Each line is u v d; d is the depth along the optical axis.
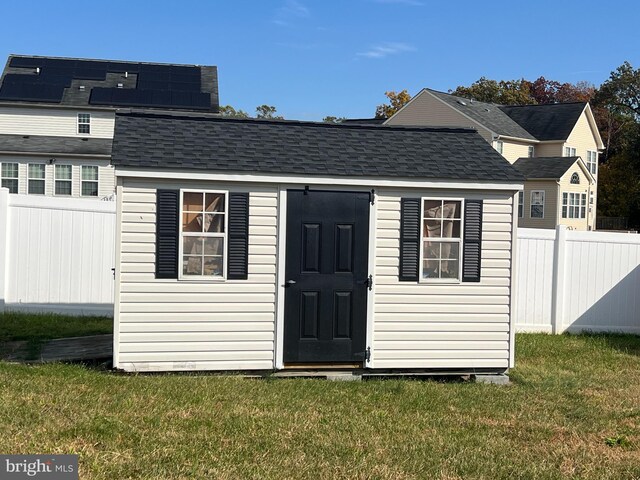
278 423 6.75
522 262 13.12
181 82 36.09
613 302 13.39
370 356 9.14
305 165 8.88
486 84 61.03
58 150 30.28
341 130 10.28
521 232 13.09
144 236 8.56
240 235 8.80
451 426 7.11
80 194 30.47
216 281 8.77
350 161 9.17
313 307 9.01
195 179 8.58
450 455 6.16
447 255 9.37
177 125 9.68
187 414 6.88
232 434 6.36
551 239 13.20
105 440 5.94
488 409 7.84
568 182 37.06
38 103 32.41
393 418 7.25
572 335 13.10
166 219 8.59
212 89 36.31
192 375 8.69
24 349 9.59
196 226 8.75
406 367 9.24
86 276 12.27
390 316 9.19
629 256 13.41
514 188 9.26
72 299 12.26
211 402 7.36
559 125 40.47
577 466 6.07
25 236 12.13
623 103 57.94
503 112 43.16
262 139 9.59
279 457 5.84
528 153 40.03
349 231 9.05
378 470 5.66
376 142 9.97
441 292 9.30
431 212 9.29
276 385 8.39
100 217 12.29
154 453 5.70
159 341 8.64
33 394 7.15
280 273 8.91
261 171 8.66
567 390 8.99
